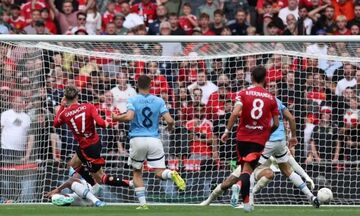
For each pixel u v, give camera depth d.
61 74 44.00
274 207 39.59
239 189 35.03
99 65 44.38
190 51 44.75
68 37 41.94
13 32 53.72
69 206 38.72
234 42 42.09
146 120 37.22
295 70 43.66
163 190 42.28
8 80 43.44
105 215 32.81
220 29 52.28
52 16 54.16
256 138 33.25
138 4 54.47
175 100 44.09
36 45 43.38
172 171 37.09
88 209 36.69
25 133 43.19
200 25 52.44
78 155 37.88
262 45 43.97
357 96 43.66
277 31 52.62
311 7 53.38
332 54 44.38
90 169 37.94
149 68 44.38
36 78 43.72
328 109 43.69
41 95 43.69
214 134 43.53
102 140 43.78
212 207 38.69
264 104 33.12
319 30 53.06
